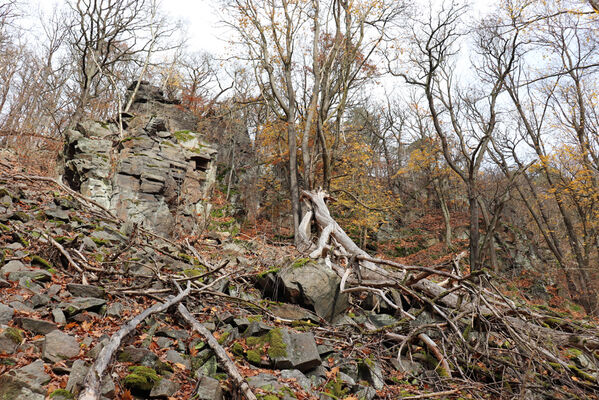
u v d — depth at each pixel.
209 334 4.36
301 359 4.76
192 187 14.65
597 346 5.70
